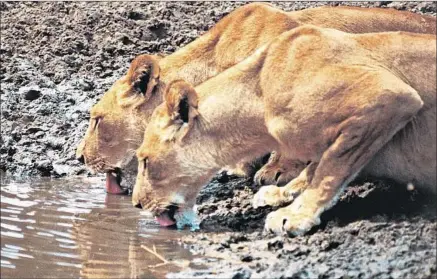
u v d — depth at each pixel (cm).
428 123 1248
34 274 1153
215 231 1289
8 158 1619
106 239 1267
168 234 1284
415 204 1265
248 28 1427
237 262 1175
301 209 1223
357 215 1253
